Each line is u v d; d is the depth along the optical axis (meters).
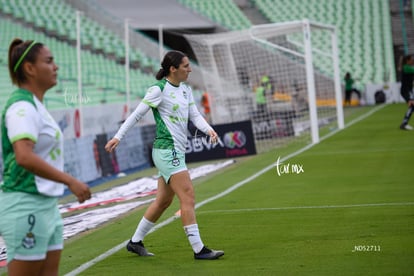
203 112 75.75
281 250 19.88
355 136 54.84
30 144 11.19
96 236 24.14
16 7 80.56
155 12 100.75
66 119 49.19
